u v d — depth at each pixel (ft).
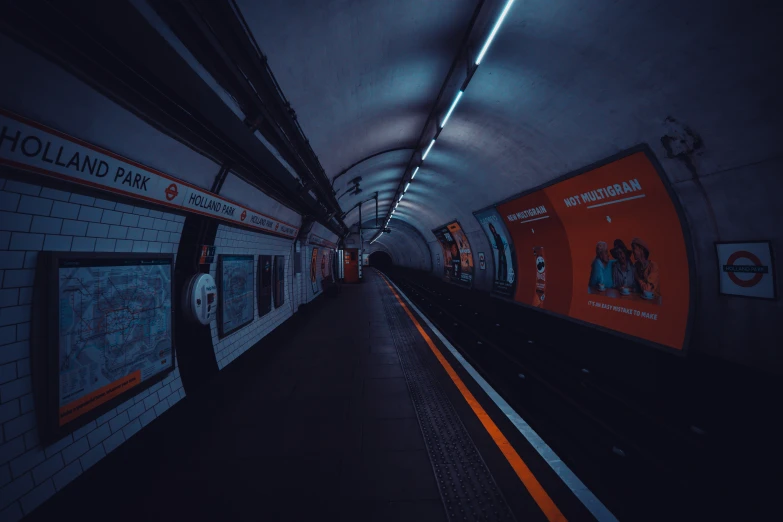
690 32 10.95
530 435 10.16
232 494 7.93
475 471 8.52
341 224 52.26
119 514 7.41
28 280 7.29
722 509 9.14
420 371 16.15
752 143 12.14
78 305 8.35
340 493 7.86
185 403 12.44
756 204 13.04
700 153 13.92
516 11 13.19
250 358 18.74
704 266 15.60
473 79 18.31
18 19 5.41
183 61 8.00
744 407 13.55
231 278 17.11
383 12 12.68
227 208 15.83
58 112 7.10
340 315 33.30
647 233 18.33
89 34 6.04
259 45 11.17
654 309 18.34
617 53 13.07
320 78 14.90
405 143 29.78
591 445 12.94
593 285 23.52
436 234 62.90
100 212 9.13
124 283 9.93
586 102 16.17
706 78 11.81
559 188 23.25
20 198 7.02
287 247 28.91
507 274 37.70
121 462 9.13
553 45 14.14
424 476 8.38
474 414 11.54
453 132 25.63
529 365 23.18
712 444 11.68
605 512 7.17
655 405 15.57
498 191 31.12
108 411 9.18
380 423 11.09
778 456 10.96
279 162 17.10
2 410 6.67
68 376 7.96
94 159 8.26
